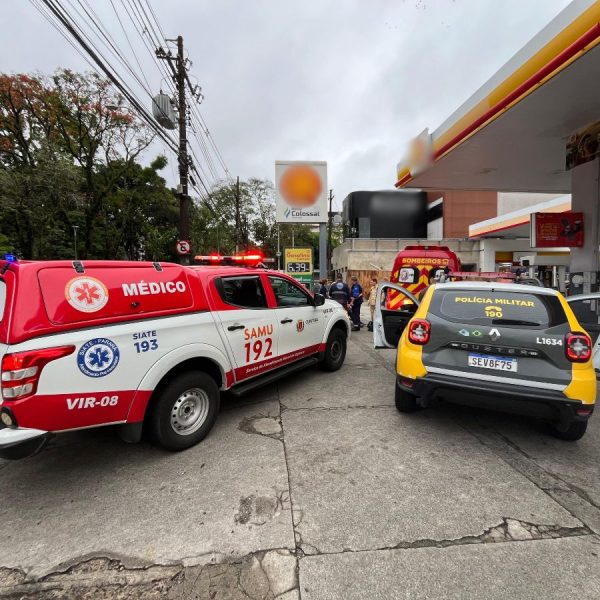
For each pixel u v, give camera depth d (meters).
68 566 2.01
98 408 2.61
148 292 3.01
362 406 4.25
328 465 2.97
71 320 2.52
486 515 2.36
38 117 18.33
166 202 31.00
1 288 2.53
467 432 3.55
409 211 37.16
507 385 3.03
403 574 1.91
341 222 45.47
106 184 23.36
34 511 2.48
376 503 2.48
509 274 5.80
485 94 6.01
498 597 1.77
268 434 3.54
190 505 2.50
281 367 4.57
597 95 5.36
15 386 2.25
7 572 1.97
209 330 3.42
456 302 3.47
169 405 3.10
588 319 5.04
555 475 2.82
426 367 3.36
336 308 5.79
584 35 4.03
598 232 7.02
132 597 1.82
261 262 5.59
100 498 2.60
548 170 9.43
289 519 2.34
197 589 1.85
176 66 12.31
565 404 2.87
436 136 7.98
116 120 19.89
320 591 1.82
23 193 15.54
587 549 2.07
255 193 41.50
